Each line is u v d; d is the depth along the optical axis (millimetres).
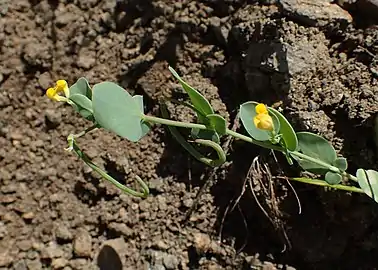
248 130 240
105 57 337
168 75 320
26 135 340
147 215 315
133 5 336
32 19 352
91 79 336
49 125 339
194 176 312
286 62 280
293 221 289
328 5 289
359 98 272
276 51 283
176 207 312
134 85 329
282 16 290
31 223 331
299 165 263
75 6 347
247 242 302
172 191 314
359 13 293
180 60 320
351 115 270
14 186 334
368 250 285
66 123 337
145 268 310
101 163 324
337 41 289
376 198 242
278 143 249
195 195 310
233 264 301
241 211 301
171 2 326
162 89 319
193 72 317
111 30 340
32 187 334
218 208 307
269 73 286
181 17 323
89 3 344
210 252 304
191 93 240
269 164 287
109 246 316
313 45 284
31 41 347
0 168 337
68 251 323
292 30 284
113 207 321
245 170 297
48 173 333
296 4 287
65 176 331
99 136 327
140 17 333
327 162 248
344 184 270
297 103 279
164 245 310
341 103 275
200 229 308
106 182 323
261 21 292
